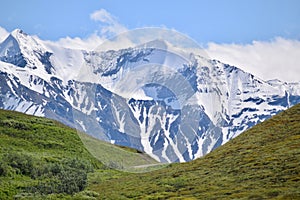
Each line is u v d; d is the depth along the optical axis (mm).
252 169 68000
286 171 62531
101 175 88000
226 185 63406
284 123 90062
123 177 84188
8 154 90125
